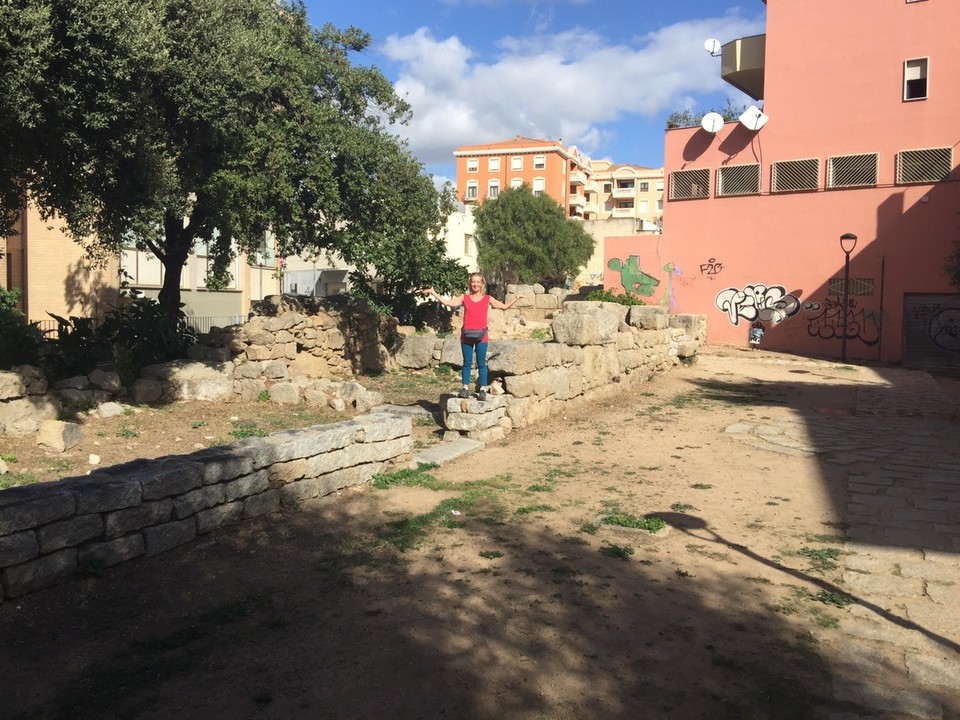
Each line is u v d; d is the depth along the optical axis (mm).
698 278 24812
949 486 6965
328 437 6297
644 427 10016
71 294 20719
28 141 8219
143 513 4699
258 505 5590
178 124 10430
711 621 3955
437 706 3109
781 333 23422
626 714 3062
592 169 96812
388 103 14719
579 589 4359
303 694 3197
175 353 12430
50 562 4156
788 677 3369
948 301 20969
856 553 5082
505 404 9258
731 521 5820
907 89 21484
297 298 15148
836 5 22391
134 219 9984
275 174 12141
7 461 7426
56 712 3047
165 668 3406
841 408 12039
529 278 51406
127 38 8266
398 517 5820
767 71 23453
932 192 21016
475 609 4070
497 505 6176
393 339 17953
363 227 14055
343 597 4227
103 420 9500
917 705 3133
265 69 12031
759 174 23641
